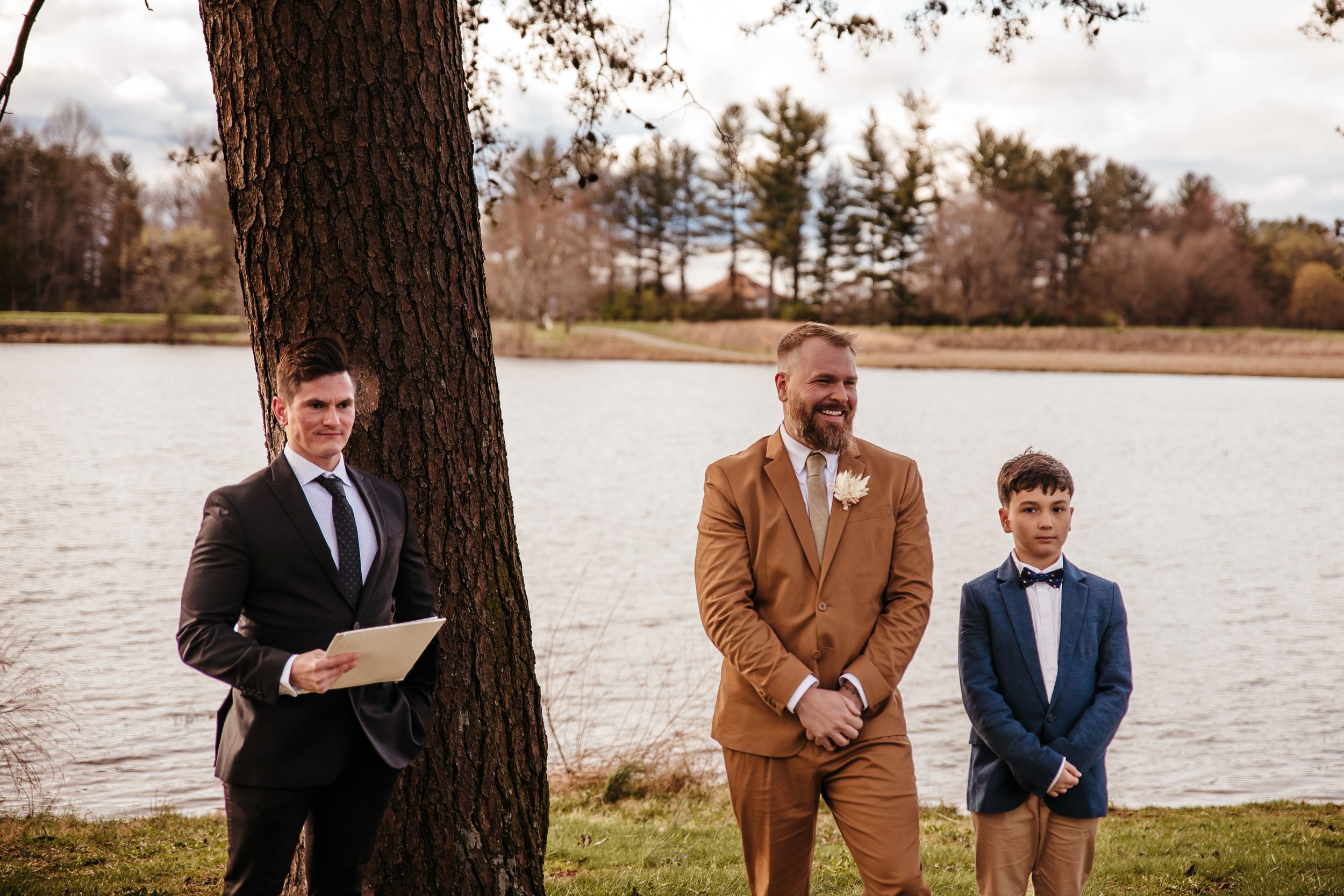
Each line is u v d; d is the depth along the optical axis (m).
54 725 8.12
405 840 3.10
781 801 3.06
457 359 3.18
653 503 20.48
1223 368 62.38
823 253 76.06
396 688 2.68
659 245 88.31
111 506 18.39
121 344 66.44
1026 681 3.30
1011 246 74.62
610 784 6.68
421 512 3.12
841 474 3.14
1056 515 3.34
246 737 2.46
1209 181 86.06
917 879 2.92
